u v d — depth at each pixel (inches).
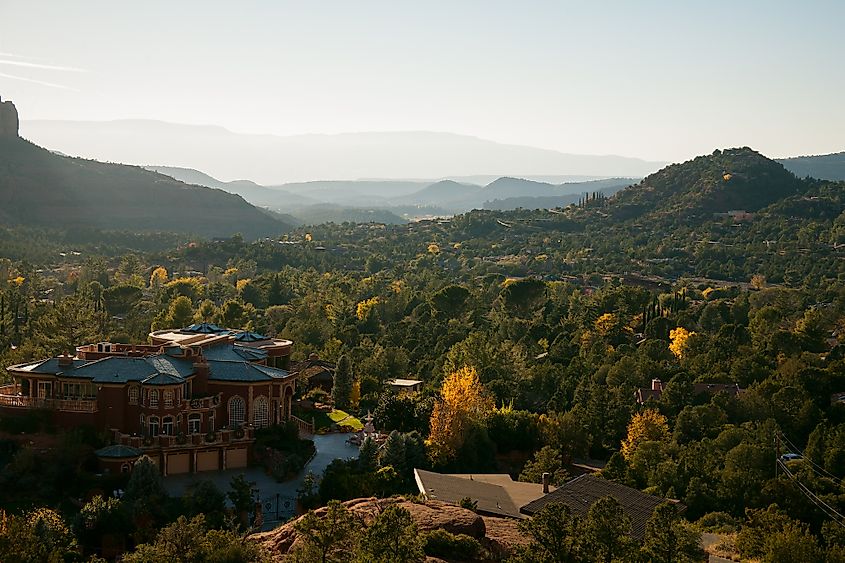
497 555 1771.7
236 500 2411.4
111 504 2273.6
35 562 1777.8
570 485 2240.4
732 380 4355.3
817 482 2849.4
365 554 1416.1
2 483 2554.1
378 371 4384.8
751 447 3004.4
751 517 2497.5
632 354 4805.6
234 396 3075.8
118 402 2866.6
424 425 3339.1
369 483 2549.2
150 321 5698.8
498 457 3312.0
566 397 4052.7
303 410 3649.1
